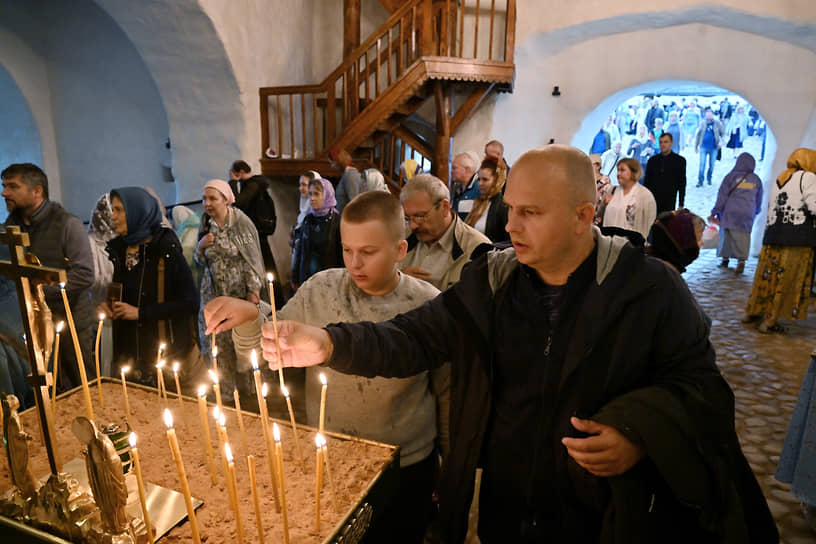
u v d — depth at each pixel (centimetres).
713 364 113
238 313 129
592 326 113
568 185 107
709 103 1415
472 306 126
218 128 619
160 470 112
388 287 152
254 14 606
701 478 104
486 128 766
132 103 700
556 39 754
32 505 95
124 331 267
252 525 96
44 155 727
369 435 150
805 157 470
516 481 127
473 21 739
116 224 256
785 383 397
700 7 706
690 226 324
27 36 682
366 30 766
